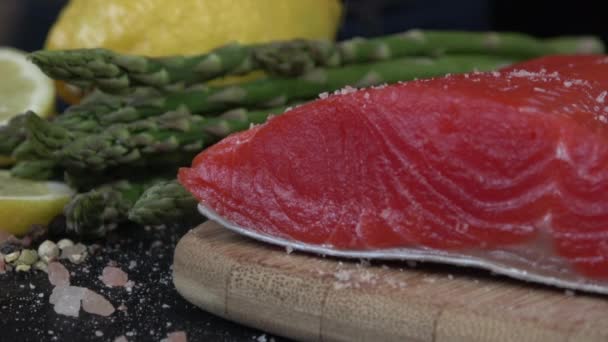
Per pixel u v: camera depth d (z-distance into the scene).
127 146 0.40
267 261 0.35
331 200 0.35
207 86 0.42
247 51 0.43
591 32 0.63
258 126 0.36
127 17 0.44
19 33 0.67
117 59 0.40
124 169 0.41
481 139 0.33
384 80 0.45
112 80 0.40
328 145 0.35
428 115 0.33
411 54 0.46
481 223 0.33
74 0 0.46
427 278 0.34
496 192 0.33
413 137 0.34
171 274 0.38
